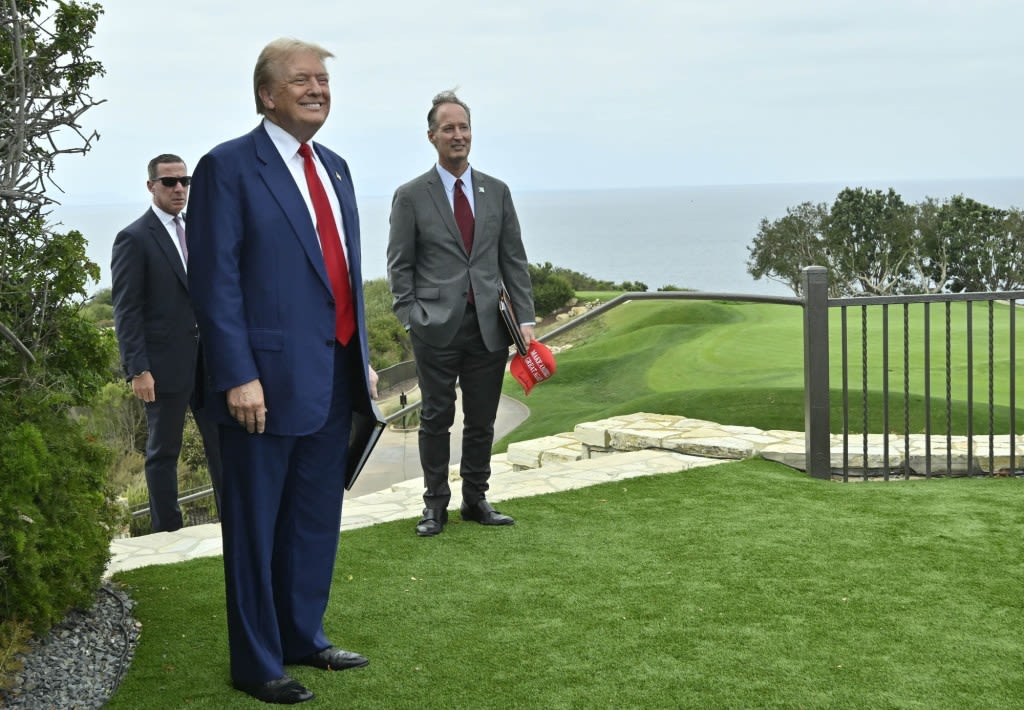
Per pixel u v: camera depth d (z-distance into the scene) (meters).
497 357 4.33
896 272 51.62
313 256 2.75
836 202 52.84
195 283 2.69
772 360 15.77
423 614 3.33
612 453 6.49
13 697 2.74
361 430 2.95
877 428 7.57
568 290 32.97
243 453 2.74
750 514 4.47
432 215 4.22
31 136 3.12
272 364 2.70
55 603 3.01
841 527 4.22
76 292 3.31
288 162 2.78
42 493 2.97
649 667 2.84
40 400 3.23
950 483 5.07
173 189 4.71
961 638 2.98
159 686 2.79
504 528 4.38
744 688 2.68
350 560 3.95
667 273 167.38
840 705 2.56
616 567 3.77
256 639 2.74
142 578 3.79
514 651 2.99
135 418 11.49
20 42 3.01
